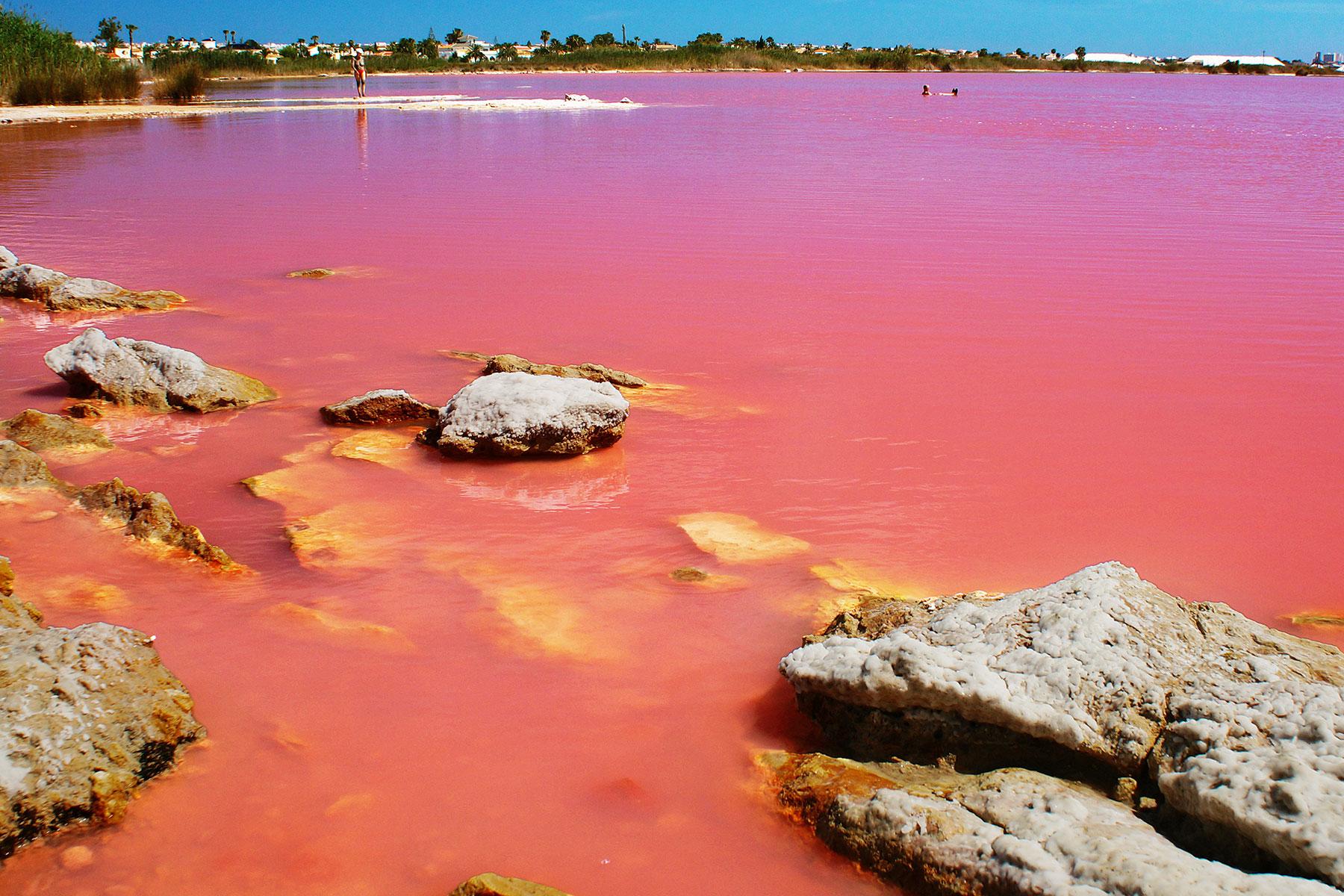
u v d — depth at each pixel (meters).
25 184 17.62
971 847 2.76
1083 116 37.72
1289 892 2.41
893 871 2.84
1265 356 8.02
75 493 5.10
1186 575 4.64
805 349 8.16
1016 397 7.06
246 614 4.16
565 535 4.93
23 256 11.56
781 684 3.81
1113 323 8.95
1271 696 2.96
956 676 3.20
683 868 2.92
